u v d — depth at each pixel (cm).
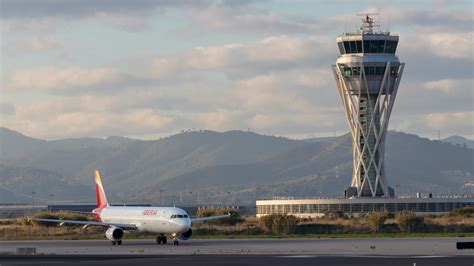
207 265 19825
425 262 19988
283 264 19875
